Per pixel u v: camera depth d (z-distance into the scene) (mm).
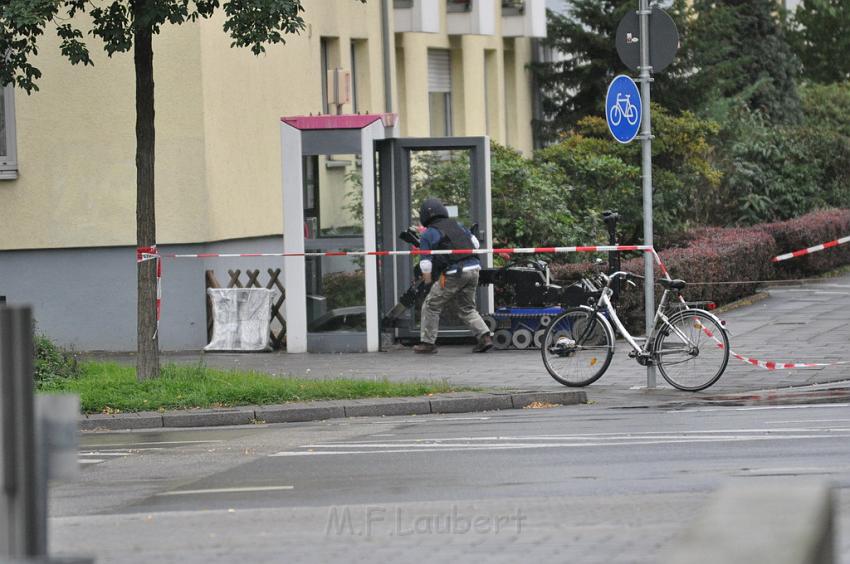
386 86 90938
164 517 27938
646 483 30250
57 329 67812
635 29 50312
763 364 52594
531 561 22922
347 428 42438
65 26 48219
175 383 48594
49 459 17000
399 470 33031
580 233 81625
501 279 62562
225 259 70125
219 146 69000
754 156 111875
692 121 99188
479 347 61812
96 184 67375
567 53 112062
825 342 60438
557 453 34906
